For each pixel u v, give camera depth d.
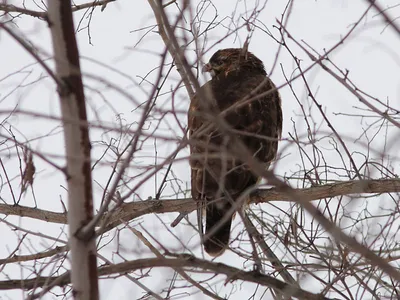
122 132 7.91
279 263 10.10
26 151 8.83
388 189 10.54
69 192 7.76
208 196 10.99
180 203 11.57
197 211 10.82
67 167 7.77
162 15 6.98
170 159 7.55
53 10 7.86
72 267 7.70
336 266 9.79
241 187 11.06
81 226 7.71
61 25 7.83
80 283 7.67
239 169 11.10
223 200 10.77
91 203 7.81
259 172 6.50
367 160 9.72
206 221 10.86
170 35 7.01
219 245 9.98
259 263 8.82
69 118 7.54
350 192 10.66
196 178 11.23
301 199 6.52
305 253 10.06
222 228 10.66
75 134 7.76
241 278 8.74
